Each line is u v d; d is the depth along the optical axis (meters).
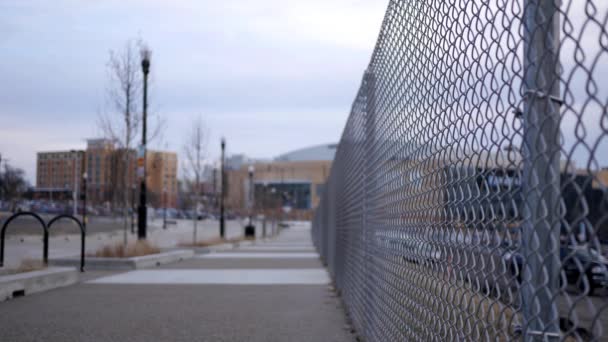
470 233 2.57
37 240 30.94
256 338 6.95
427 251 3.37
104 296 10.56
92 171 105.75
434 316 3.18
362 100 6.88
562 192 1.62
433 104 3.28
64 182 131.00
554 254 1.76
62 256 18.66
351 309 7.92
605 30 1.41
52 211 76.88
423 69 3.56
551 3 1.82
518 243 2.03
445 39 3.04
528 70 1.93
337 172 11.80
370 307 5.86
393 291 4.49
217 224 85.50
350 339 6.91
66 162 130.75
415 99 3.78
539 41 1.90
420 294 3.53
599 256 1.44
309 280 13.70
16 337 6.88
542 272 1.85
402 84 4.27
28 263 12.15
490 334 2.34
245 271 16.09
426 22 3.50
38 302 9.73
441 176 3.04
